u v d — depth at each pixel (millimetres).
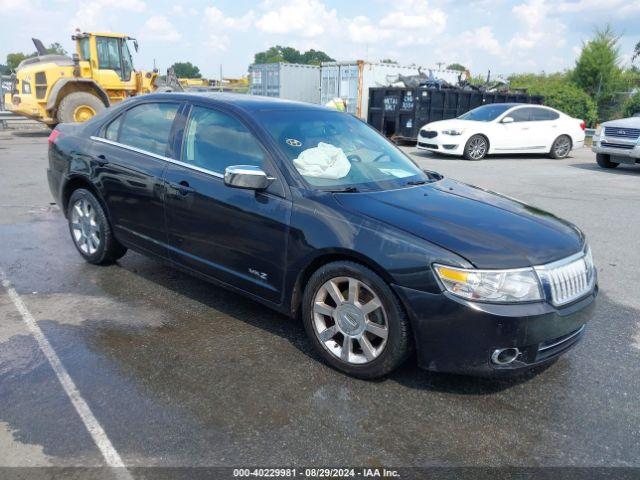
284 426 2852
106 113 5000
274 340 3803
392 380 3346
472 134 14688
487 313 2877
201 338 3793
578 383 3410
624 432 2930
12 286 4598
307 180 3607
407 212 3361
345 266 3242
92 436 2707
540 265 3043
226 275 3908
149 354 3545
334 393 3178
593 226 7438
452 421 2963
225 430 2797
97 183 4742
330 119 4438
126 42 17250
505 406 3123
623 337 4090
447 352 2998
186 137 4215
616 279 5398
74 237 5238
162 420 2857
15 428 2744
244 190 3705
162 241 4324
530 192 9883
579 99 29516
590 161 15789
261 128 3854
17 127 19234
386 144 4656
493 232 3227
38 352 3510
